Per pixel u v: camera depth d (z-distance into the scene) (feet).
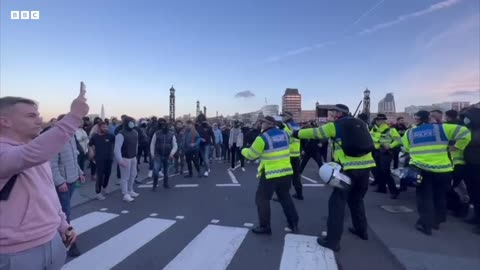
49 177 6.70
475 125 17.33
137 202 23.61
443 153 16.80
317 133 15.60
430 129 17.01
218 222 18.76
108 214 20.27
